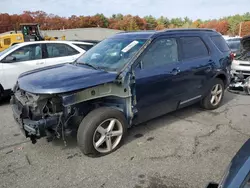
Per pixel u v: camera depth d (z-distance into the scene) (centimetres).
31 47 691
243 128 450
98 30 4597
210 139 406
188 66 450
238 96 669
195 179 302
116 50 413
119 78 353
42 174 317
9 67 644
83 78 337
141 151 369
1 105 632
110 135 360
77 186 293
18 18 7019
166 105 430
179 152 365
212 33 538
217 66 517
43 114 316
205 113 530
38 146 391
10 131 454
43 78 346
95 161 345
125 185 293
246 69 605
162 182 297
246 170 168
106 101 370
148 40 398
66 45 750
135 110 381
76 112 333
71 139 411
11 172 323
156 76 394
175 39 441
